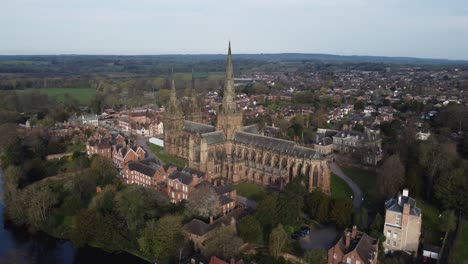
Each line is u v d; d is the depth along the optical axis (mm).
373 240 123688
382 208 164875
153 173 188750
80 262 138750
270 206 144500
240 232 134750
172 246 126438
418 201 172250
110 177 192125
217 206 153875
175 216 138625
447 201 158375
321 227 150500
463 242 135500
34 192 160500
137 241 136625
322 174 184125
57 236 152500
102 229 139000
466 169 170000
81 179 179875
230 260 111562
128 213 143250
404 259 123812
